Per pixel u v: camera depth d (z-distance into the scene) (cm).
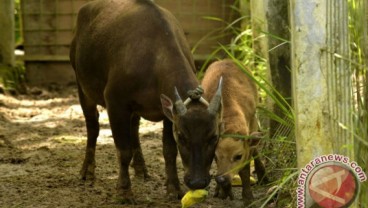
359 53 749
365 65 706
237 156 873
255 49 1336
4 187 1062
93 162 1103
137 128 1095
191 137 836
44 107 1709
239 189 1020
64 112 1652
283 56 1038
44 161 1227
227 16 1905
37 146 1332
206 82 1001
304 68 707
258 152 1007
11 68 1894
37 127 1496
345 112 706
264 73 1291
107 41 1009
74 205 969
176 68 933
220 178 864
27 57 1948
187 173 839
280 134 1016
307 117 712
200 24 1911
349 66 706
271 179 998
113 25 1012
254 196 970
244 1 1688
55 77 1969
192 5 1903
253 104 983
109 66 998
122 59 967
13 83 1845
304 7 700
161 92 935
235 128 889
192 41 1916
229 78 979
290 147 967
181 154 853
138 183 1083
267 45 1056
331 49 701
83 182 1089
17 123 1538
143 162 1103
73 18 1938
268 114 1009
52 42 1948
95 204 972
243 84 989
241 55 1459
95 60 1034
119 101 970
